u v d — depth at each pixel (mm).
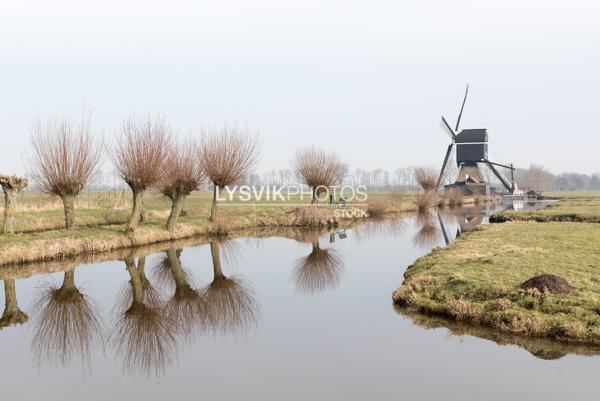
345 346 10812
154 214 37719
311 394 8367
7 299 16094
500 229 28375
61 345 11484
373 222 44500
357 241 30766
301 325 12578
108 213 36031
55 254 22859
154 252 25797
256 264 22734
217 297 16406
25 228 29156
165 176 28688
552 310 11297
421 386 8609
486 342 10742
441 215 53312
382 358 10023
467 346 10516
